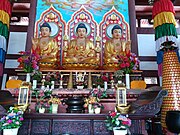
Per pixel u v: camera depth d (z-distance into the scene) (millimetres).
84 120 2900
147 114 2826
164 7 5344
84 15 6012
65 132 2855
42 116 2816
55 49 5234
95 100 3139
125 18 5953
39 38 5336
